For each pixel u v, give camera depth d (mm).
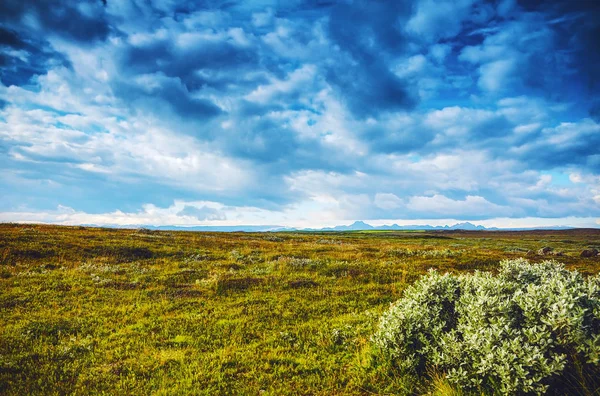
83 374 9086
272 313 14711
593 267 30125
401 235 114875
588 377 6582
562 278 8672
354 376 8984
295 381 8883
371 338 9945
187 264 26125
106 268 22938
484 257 31609
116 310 14828
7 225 42125
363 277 21859
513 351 6828
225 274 22234
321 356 10445
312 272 23531
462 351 7691
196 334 12312
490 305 8039
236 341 11664
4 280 18938
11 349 10523
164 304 15930
